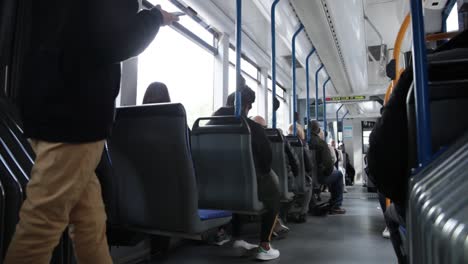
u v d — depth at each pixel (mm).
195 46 4379
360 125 10820
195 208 1567
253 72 6574
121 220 1717
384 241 2928
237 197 2025
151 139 1556
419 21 1013
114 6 957
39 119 895
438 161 900
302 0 3258
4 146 1312
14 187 1207
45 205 888
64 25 935
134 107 1579
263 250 2357
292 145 3357
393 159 1128
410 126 1065
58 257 1274
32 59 956
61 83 905
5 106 1454
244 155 1965
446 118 1024
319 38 4094
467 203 639
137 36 971
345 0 3320
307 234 3230
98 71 965
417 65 997
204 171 2109
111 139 1666
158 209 1622
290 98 8531
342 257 2420
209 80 4848
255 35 5461
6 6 1533
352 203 5750
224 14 4395
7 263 906
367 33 6438
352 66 5527
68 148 903
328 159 4285
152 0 3338
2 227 1148
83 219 1051
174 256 2453
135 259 2215
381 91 6926
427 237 750
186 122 1483
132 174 1667
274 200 2312
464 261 546
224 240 2926
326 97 7215
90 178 1000
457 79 1041
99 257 1087
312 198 4445
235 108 2268
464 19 2453
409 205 952
